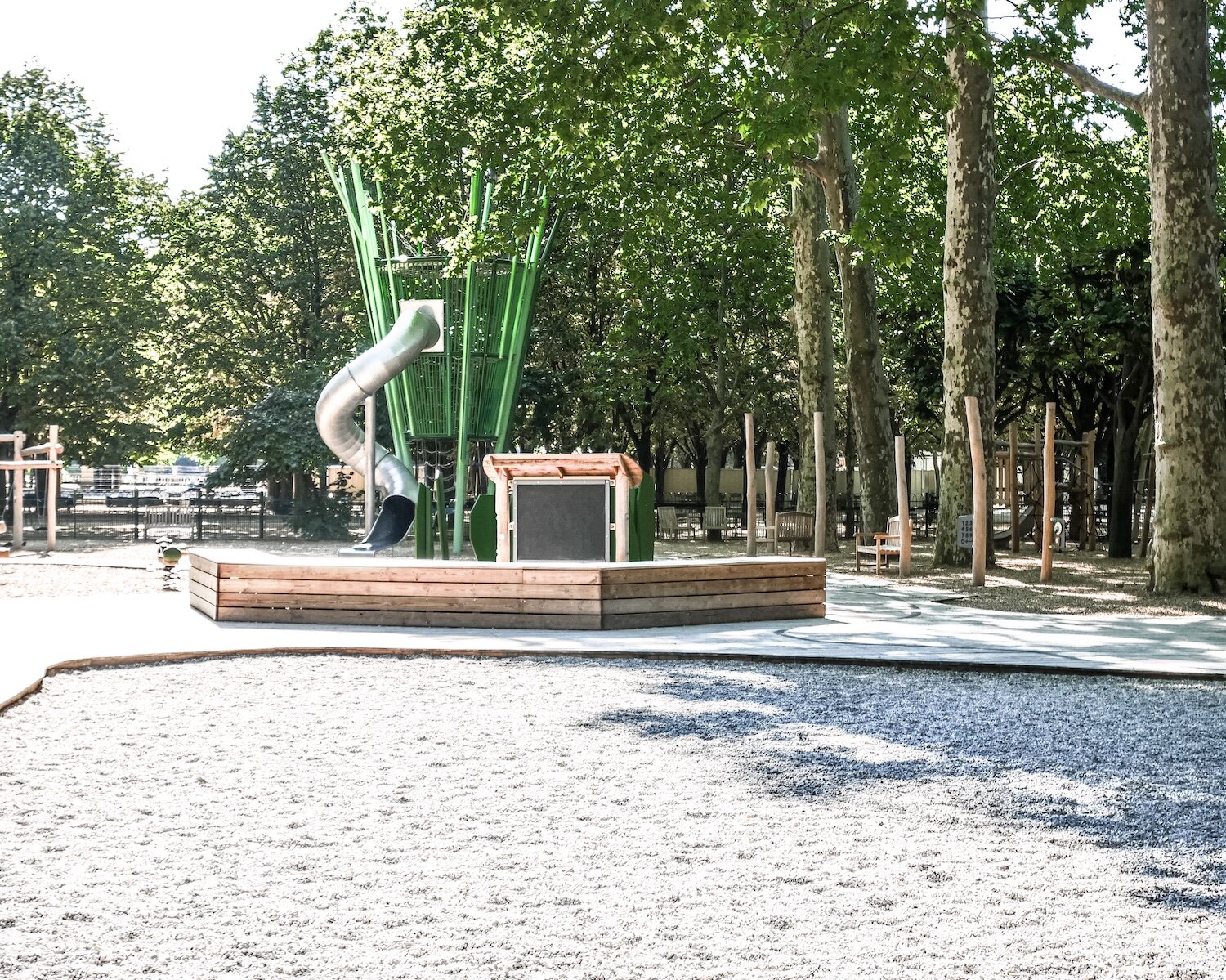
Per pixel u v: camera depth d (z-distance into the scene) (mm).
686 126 28422
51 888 5527
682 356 39125
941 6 21531
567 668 12156
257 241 43375
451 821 6645
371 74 33188
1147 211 30891
